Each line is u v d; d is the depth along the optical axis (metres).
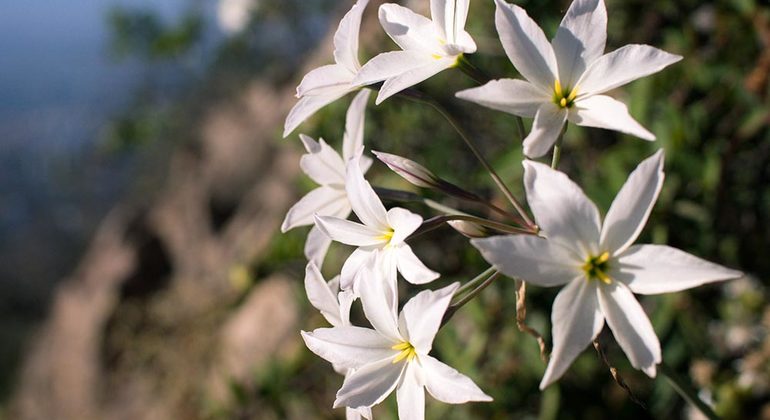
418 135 0.44
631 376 0.38
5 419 1.06
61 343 0.97
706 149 0.36
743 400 0.35
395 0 0.49
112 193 1.93
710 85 0.37
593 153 0.38
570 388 0.38
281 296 0.61
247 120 0.95
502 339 0.38
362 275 0.23
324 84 0.25
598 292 0.21
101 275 0.95
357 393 0.23
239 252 0.72
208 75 1.25
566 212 0.21
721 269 0.21
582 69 0.22
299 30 1.01
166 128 1.31
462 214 0.23
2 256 2.00
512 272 0.21
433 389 0.22
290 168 0.68
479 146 0.43
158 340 0.73
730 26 0.37
